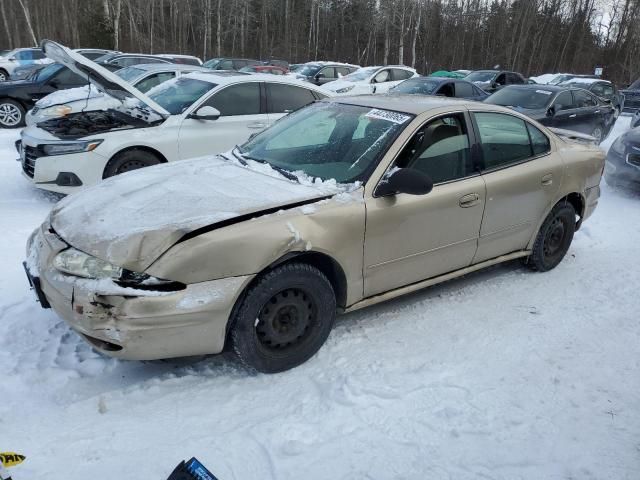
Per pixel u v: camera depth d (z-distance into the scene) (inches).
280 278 119.7
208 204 120.5
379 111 155.3
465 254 160.2
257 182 136.3
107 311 105.4
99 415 109.3
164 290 107.4
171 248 108.3
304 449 102.3
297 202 125.0
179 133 257.3
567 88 445.1
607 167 326.3
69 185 238.7
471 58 2150.6
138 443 101.7
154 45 1836.9
